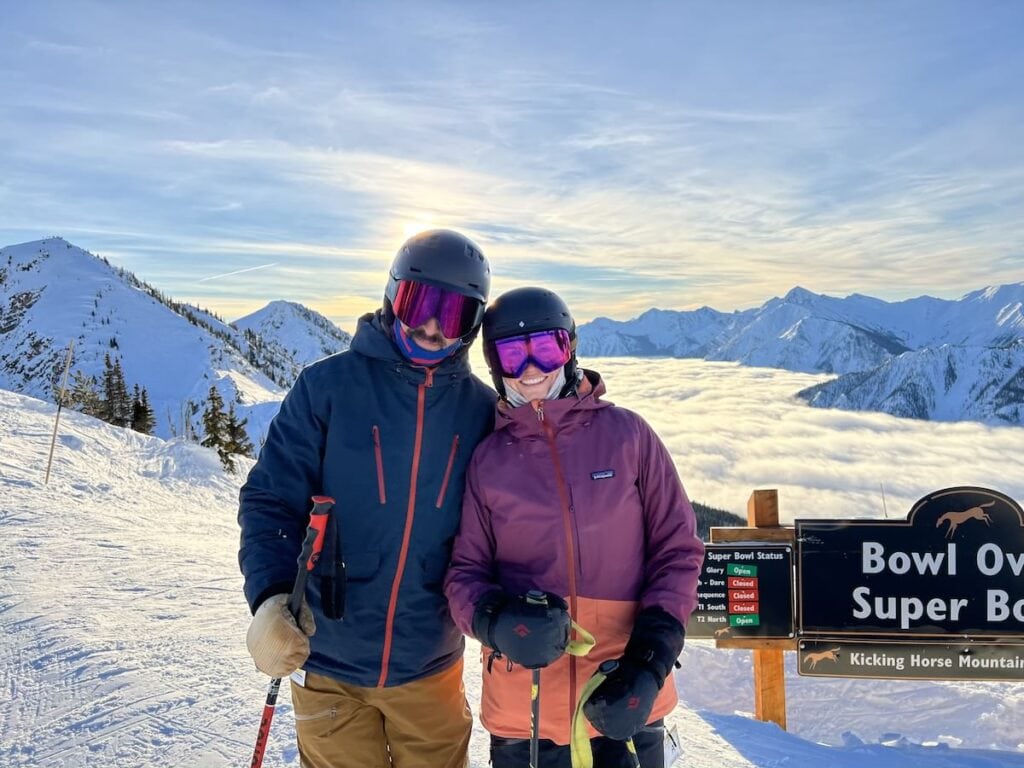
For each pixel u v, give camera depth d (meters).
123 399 47.22
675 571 2.09
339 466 2.12
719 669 5.81
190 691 3.82
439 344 2.13
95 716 3.57
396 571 2.15
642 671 1.88
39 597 5.31
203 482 14.84
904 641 4.50
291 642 1.82
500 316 2.22
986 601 4.45
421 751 2.22
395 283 2.14
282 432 2.15
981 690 5.23
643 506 2.22
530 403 2.18
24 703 3.74
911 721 4.85
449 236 2.17
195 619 4.98
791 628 4.58
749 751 3.88
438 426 2.20
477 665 4.64
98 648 4.37
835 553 4.56
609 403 2.22
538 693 1.97
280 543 2.02
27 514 8.26
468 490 2.23
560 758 2.08
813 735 4.77
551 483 2.12
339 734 2.16
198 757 3.19
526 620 1.85
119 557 6.70
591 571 2.10
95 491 10.98
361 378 2.16
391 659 2.15
